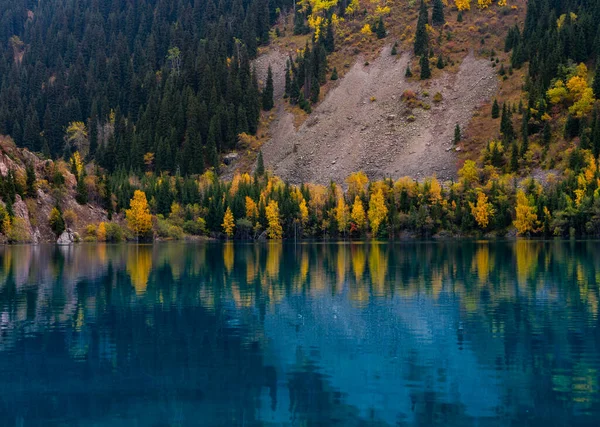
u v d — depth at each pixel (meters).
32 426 24.67
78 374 31.28
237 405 27.11
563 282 62.97
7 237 149.00
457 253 109.56
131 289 60.12
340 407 26.80
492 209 187.12
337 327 41.50
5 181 154.75
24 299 53.44
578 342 36.84
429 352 35.06
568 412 25.94
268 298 53.97
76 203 177.38
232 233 198.25
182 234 193.38
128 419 25.45
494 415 25.77
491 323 42.44
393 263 88.62
